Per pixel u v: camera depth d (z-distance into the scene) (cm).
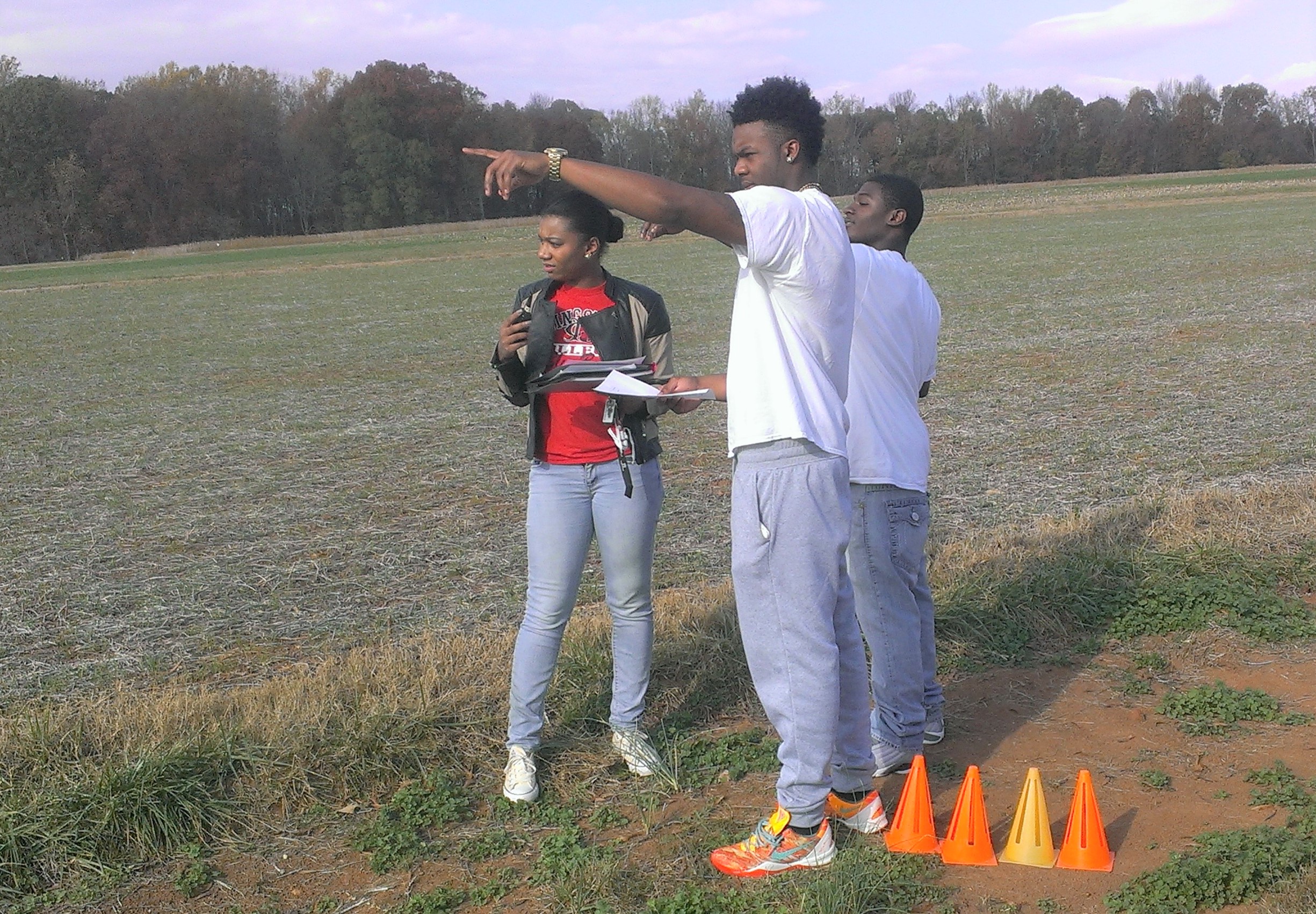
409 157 8738
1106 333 1644
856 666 336
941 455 925
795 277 290
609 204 275
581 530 382
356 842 354
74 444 1111
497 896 324
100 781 359
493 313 2433
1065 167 10012
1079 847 328
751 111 308
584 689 452
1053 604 524
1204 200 5722
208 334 2206
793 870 326
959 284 2484
